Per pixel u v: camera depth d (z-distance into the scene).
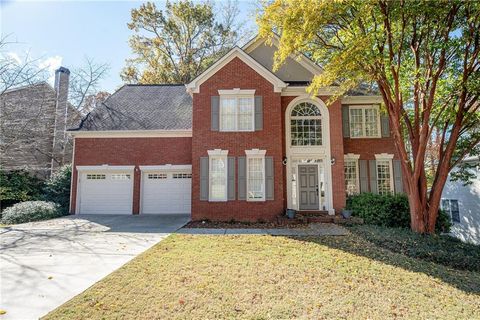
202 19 29.70
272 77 13.71
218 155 13.41
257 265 6.44
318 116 14.40
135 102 17.92
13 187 16.23
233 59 13.91
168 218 14.02
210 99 13.70
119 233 10.29
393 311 4.42
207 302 4.60
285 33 9.66
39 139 18.97
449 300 4.91
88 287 5.25
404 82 11.41
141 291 5.01
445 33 9.03
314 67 14.95
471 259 7.24
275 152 13.36
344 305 4.57
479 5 7.97
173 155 15.85
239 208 13.07
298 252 7.54
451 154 10.00
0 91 16.88
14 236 9.80
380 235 9.22
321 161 14.31
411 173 10.30
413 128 10.97
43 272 6.08
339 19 9.95
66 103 21.53
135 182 15.78
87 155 15.91
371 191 15.02
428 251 7.72
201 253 7.41
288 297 4.82
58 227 11.60
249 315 4.19
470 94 9.51
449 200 16.06
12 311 4.34
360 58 9.32
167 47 30.41
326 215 13.23
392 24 9.87
